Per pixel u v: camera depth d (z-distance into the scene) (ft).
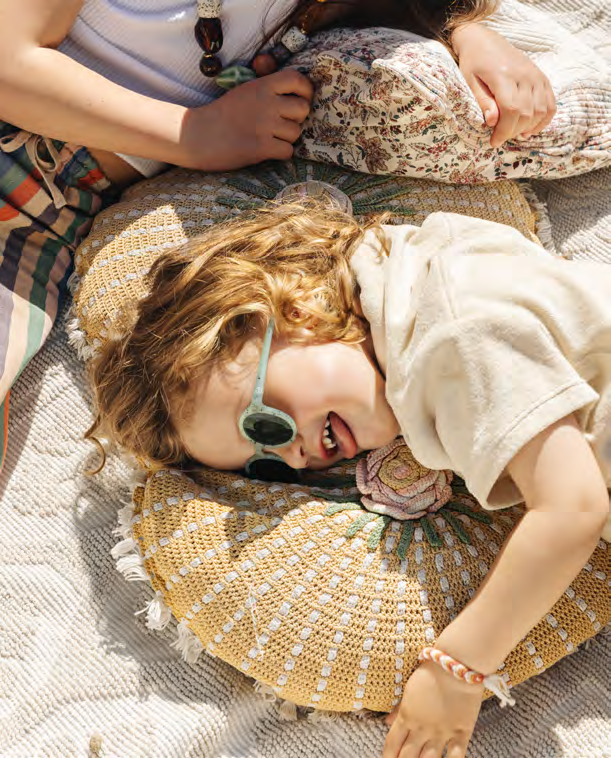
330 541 3.48
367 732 3.52
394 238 3.70
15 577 4.14
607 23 5.27
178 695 3.75
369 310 3.51
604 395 3.23
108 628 3.95
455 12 4.51
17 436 4.42
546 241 4.66
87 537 4.17
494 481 3.10
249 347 3.48
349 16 4.60
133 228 4.32
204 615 3.49
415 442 3.38
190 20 4.29
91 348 4.32
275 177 4.46
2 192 4.32
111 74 4.44
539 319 3.17
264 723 3.69
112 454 4.26
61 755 3.65
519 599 3.06
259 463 3.74
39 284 4.48
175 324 3.60
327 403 3.45
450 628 3.20
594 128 4.57
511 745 3.50
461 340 3.15
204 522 3.56
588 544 2.99
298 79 4.25
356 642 3.34
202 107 4.39
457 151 4.20
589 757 3.39
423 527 3.52
